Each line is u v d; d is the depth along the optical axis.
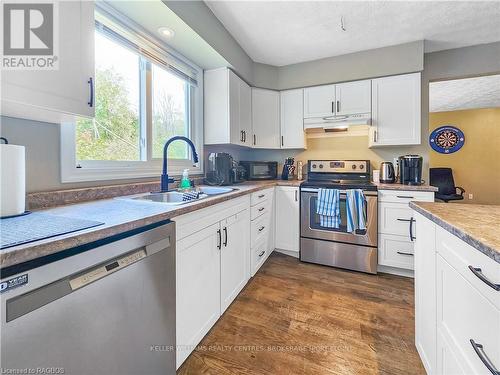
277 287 2.01
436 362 0.98
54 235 0.63
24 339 0.55
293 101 2.90
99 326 0.72
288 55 2.65
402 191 2.15
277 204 2.68
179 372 1.18
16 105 0.84
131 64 1.69
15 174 0.88
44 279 0.58
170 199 1.67
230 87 2.36
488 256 0.59
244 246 1.90
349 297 1.86
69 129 1.25
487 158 4.98
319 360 1.26
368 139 2.81
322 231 2.43
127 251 0.81
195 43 1.87
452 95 4.01
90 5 1.03
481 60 2.45
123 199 1.36
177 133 2.16
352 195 2.23
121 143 1.62
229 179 2.35
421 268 1.15
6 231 0.66
